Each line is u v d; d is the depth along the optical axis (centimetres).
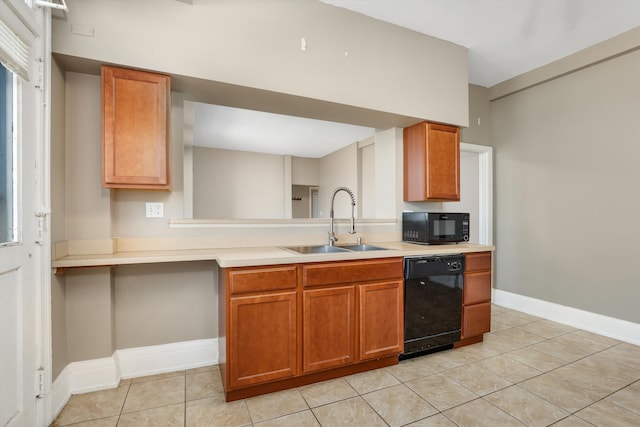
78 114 190
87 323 191
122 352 207
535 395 188
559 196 322
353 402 180
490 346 260
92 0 175
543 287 337
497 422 163
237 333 177
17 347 135
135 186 186
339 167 678
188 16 193
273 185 741
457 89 289
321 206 771
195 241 227
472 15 246
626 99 273
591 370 219
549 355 243
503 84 367
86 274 191
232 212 700
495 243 386
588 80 298
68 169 187
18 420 135
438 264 239
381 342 217
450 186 292
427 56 274
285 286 188
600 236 291
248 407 175
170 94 200
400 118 275
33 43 148
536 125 342
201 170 674
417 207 312
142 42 184
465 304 254
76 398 182
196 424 161
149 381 202
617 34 270
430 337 237
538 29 264
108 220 195
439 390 193
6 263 126
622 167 276
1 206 128
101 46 176
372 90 250
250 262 178
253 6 210
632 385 199
